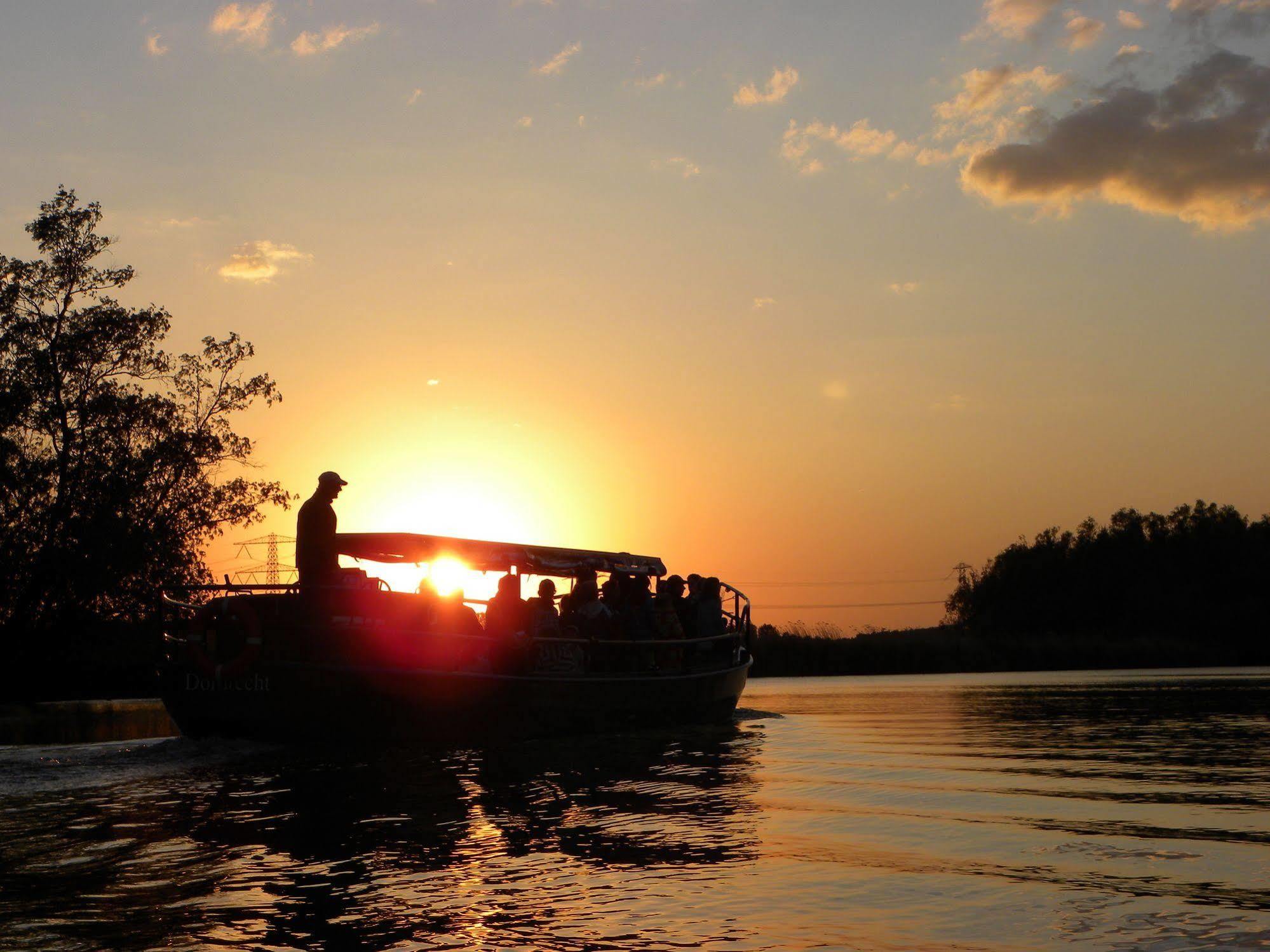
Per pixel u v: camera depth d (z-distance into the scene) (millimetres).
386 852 6516
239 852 6570
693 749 13070
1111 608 105125
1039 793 8602
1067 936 4480
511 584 14672
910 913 4926
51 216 38969
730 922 4855
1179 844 6320
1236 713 18672
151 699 37281
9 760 11695
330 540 13094
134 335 38875
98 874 5992
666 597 17516
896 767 10711
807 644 60938
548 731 14570
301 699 12633
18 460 37062
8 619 37500
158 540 37781
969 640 64250
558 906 5180
